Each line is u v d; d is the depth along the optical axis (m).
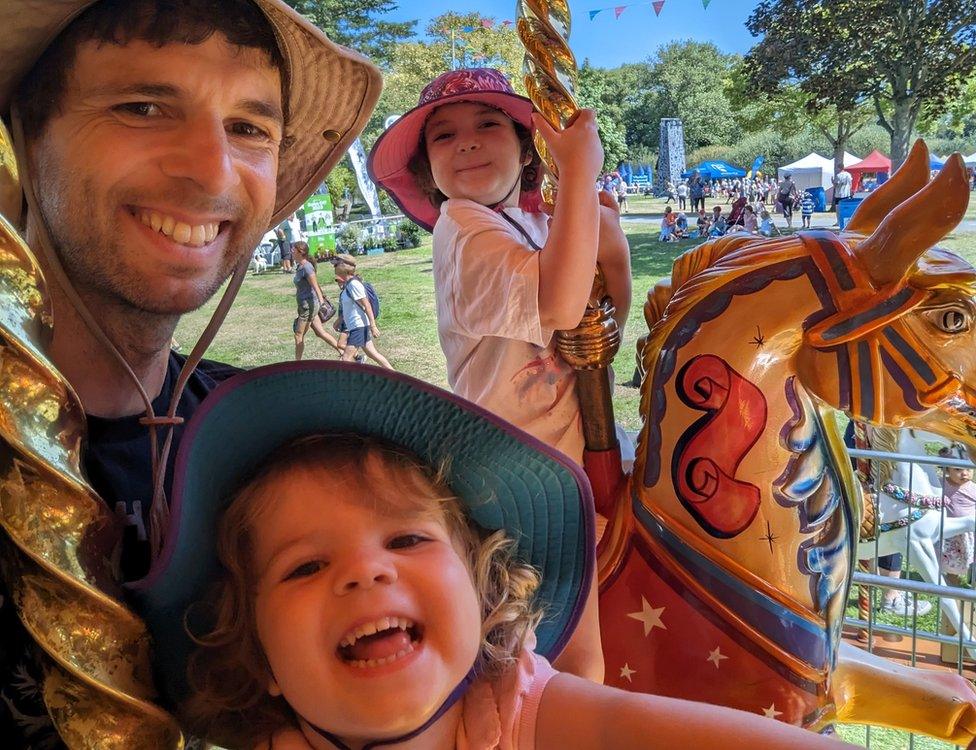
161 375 1.10
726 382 1.33
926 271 1.25
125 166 0.91
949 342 1.25
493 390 1.59
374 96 1.26
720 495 1.34
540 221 1.90
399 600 0.89
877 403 1.28
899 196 1.36
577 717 0.97
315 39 1.10
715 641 1.35
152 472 1.01
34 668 0.85
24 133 0.96
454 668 0.91
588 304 1.50
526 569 1.10
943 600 3.35
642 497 1.44
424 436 1.01
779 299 1.32
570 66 1.41
